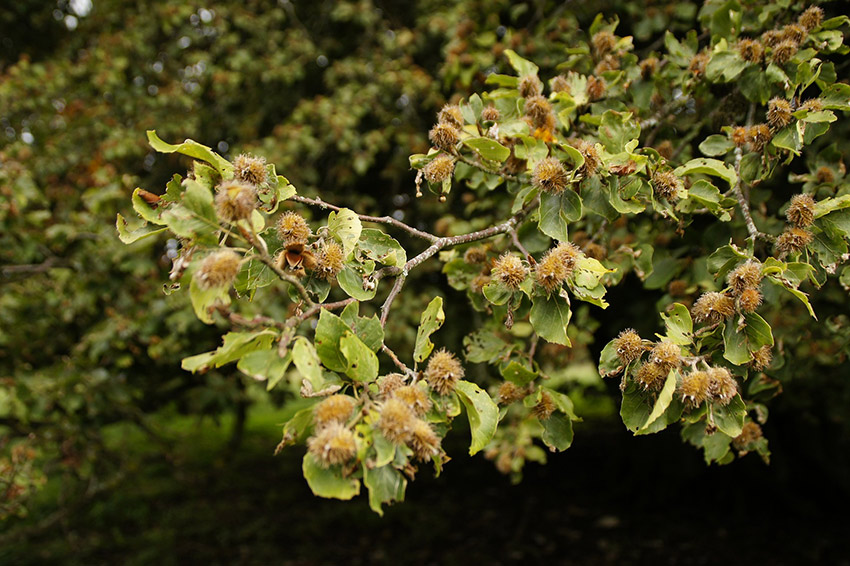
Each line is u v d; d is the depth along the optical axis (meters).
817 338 3.09
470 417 1.24
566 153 1.75
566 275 1.49
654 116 2.34
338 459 1.04
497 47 3.81
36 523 6.54
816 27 2.00
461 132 1.87
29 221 3.99
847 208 1.62
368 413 1.13
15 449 3.49
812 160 2.27
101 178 4.40
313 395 1.18
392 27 6.07
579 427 10.70
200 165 1.49
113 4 5.90
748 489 7.11
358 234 1.48
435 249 1.56
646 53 3.65
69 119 5.24
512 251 2.19
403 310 4.78
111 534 6.50
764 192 2.40
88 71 5.47
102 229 4.24
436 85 5.25
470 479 8.45
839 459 6.72
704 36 2.59
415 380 1.24
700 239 2.41
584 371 10.16
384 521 7.09
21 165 4.28
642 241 2.36
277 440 11.04
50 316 4.42
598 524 6.90
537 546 6.43
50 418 4.15
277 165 5.05
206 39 6.25
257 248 1.15
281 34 5.88
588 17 4.00
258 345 1.11
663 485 7.34
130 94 5.63
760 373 2.17
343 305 1.26
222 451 9.74
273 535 6.69
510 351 2.11
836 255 1.63
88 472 4.71
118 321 4.04
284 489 8.15
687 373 1.43
